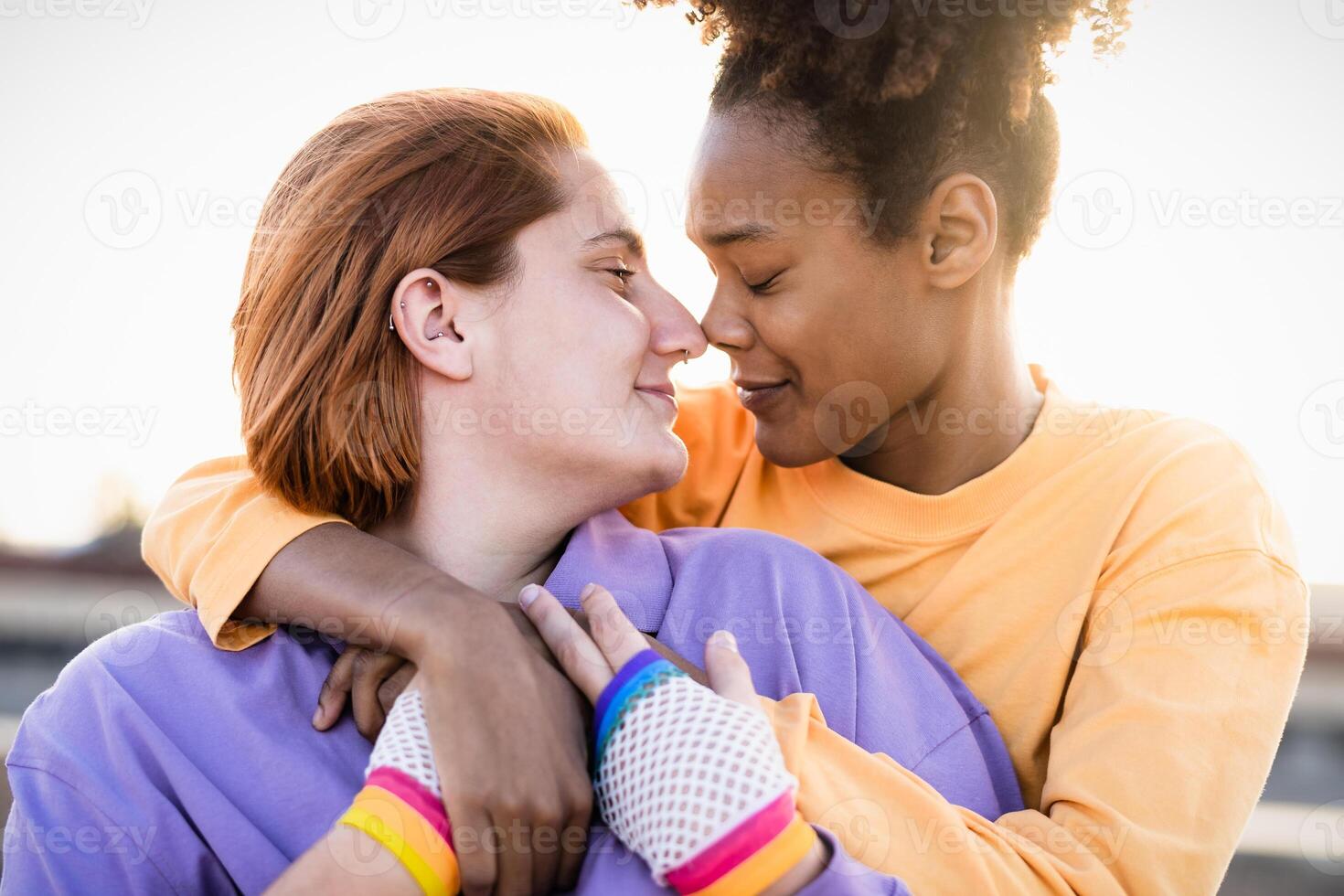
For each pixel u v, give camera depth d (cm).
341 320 92
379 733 83
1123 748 93
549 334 93
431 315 94
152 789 82
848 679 94
